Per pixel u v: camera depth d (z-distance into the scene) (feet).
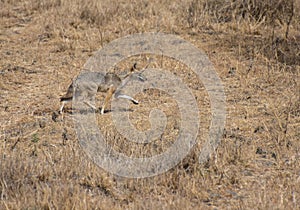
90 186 83.82
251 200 79.97
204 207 77.25
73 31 169.27
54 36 165.48
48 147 97.09
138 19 178.29
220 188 84.33
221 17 177.78
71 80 132.36
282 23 170.50
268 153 96.27
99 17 176.65
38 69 140.15
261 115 112.88
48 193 78.28
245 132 104.73
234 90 127.03
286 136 102.37
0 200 78.33
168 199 79.41
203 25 172.04
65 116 111.45
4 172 83.87
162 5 188.03
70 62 145.38
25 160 89.40
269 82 130.62
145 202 78.02
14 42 161.79
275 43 154.81
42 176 84.74
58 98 121.29
